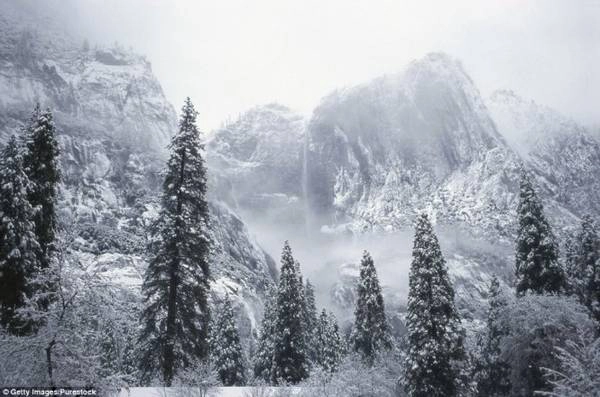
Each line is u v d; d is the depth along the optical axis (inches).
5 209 935.0
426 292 1476.4
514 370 1338.6
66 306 667.4
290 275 1822.1
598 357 624.1
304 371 1724.9
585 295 1691.7
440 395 1413.6
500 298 1658.5
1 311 875.4
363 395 1217.4
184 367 1056.2
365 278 1920.5
